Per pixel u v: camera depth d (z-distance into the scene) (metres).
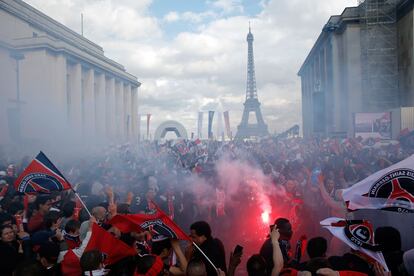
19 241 7.85
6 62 59.72
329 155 21.53
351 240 5.45
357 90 52.91
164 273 6.07
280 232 6.88
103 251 6.24
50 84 62.88
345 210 9.16
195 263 5.23
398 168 6.09
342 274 5.18
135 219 6.28
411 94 46.78
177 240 6.22
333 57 57.62
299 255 7.16
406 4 47.88
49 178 8.09
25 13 70.75
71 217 9.01
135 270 5.95
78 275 6.06
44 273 5.37
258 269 5.36
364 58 52.16
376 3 51.03
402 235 7.54
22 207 9.60
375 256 5.29
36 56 61.22
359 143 26.06
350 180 13.88
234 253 5.95
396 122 33.75
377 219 8.00
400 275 5.37
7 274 6.75
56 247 6.21
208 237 6.52
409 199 6.01
